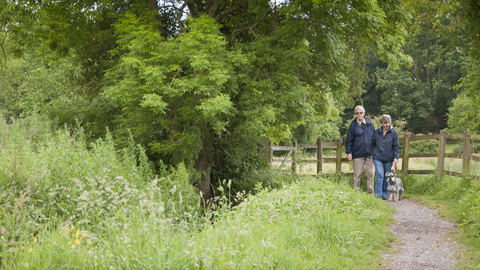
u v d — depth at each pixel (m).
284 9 9.73
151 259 3.21
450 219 6.55
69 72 14.16
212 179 13.12
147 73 8.37
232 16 11.47
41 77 20.58
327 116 14.93
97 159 6.39
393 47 12.25
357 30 10.19
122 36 9.45
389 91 47.22
